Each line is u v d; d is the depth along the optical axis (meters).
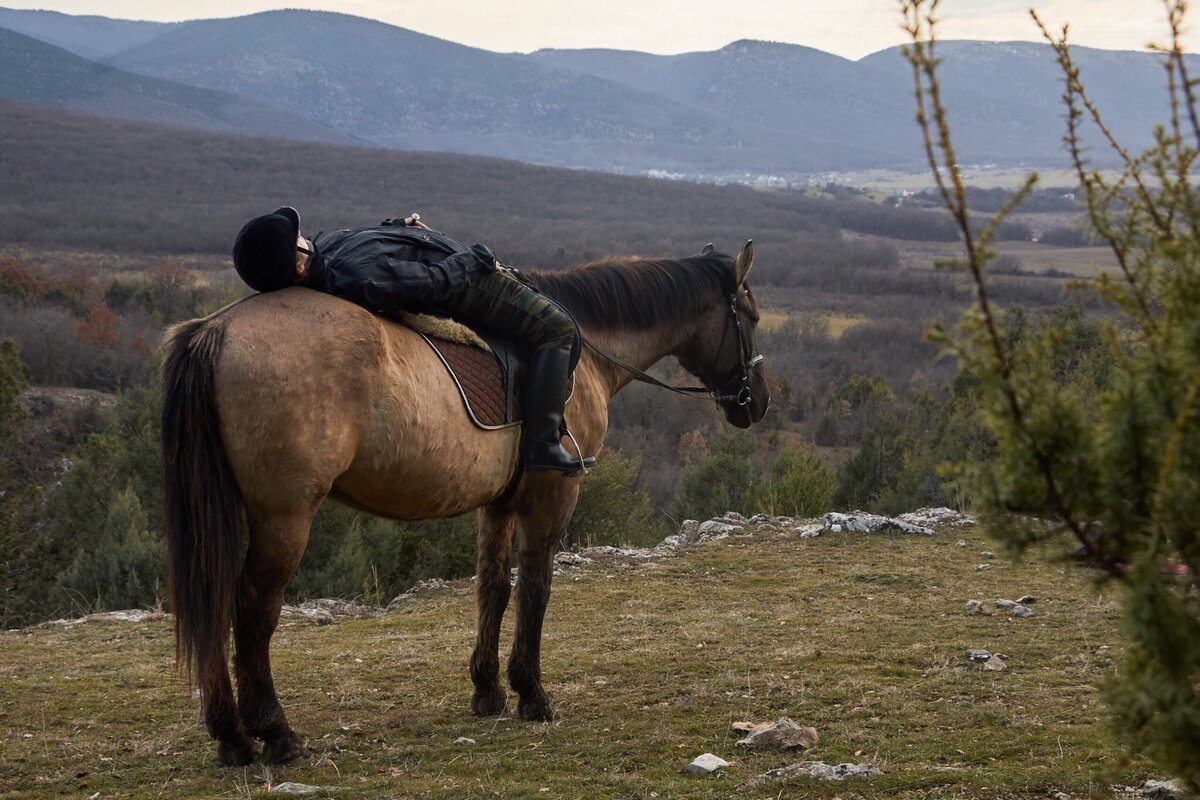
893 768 4.09
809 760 4.26
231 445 3.86
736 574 8.77
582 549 10.06
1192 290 2.10
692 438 36.38
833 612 7.36
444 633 7.32
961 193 2.11
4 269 48.25
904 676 5.63
